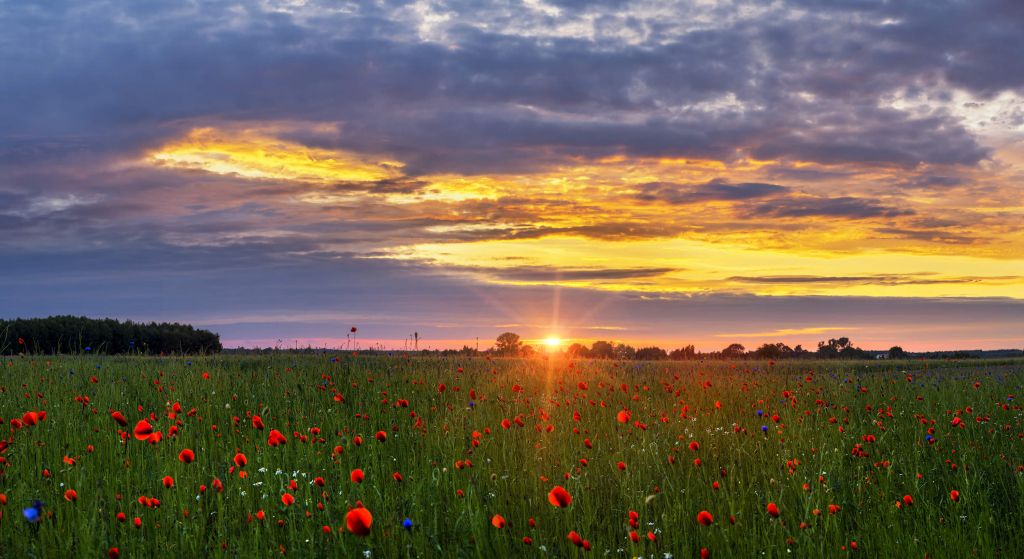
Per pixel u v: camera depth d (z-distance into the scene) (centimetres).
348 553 434
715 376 1283
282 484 541
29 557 415
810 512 504
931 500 572
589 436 783
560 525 506
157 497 550
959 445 759
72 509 489
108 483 558
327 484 570
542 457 673
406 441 748
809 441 767
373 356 1458
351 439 707
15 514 481
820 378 1245
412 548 450
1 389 964
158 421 798
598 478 633
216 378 1123
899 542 488
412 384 1111
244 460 501
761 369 1449
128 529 471
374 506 518
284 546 458
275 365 1327
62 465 611
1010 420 911
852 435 807
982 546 479
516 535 491
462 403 969
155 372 1195
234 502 539
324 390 1050
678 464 665
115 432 730
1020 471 614
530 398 1020
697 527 512
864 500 592
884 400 1038
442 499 561
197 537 466
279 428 830
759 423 851
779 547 467
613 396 1031
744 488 612
